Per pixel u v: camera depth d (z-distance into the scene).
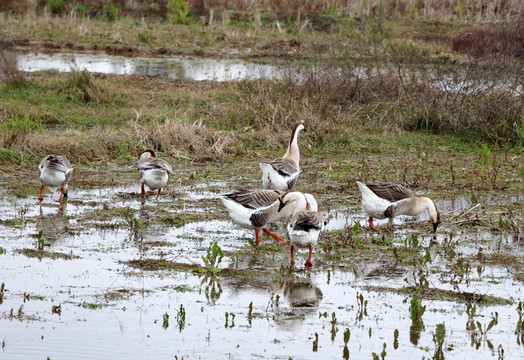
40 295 9.90
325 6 47.59
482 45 33.56
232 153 20.20
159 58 35.41
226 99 25.27
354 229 12.80
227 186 16.92
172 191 16.31
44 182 14.93
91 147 19.09
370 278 10.98
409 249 12.41
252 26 43.28
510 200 16.11
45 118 22.14
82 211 14.44
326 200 15.95
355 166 19.20
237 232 13.45
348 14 45.94
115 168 18.38
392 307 9.83
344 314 9.56
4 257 11.34
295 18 44.97
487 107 22.91
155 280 10.66
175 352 8.30
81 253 11.73
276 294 10.25
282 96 23.73
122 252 11.84
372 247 12.60
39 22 42.44
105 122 22.25
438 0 49.09
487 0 48.44
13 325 8.91
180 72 31.27
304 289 10.46
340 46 32.81
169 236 12.91
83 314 9.31
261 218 12.34
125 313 9.40
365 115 23.86
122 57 35.25
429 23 43.53
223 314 9.47
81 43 38.00
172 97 25.03
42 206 14.68
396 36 39.88
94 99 24.17
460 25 43.38
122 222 13.62
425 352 8.44
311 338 8.77
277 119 22.14
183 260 11.52
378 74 25.20
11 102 23.05
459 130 23.11
